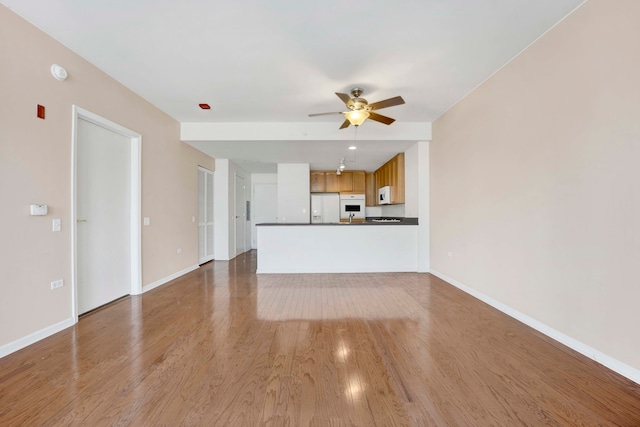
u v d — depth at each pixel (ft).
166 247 13.66
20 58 6.97
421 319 8.92
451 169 13.00
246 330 8.10
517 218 8.80
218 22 7.16
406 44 8.13
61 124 8.05
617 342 5.92
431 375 5.87
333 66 9.32
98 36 7.75
